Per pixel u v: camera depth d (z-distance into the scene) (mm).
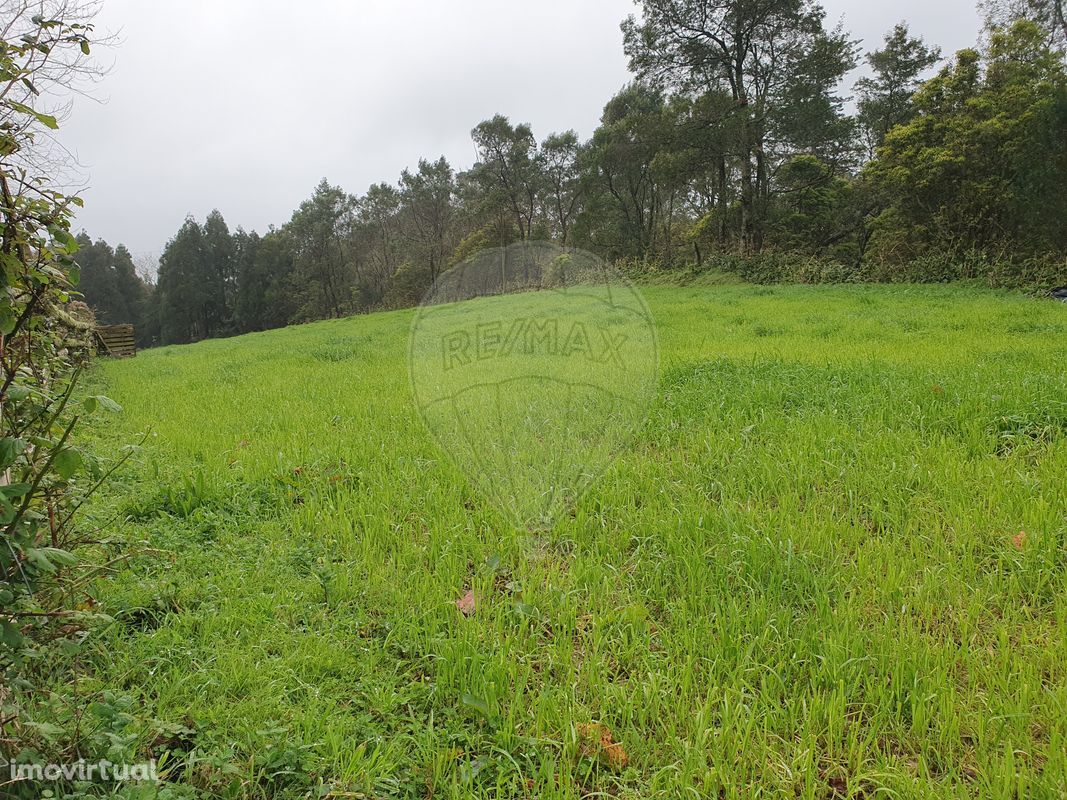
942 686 2178
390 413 5887
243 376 9336
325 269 62625
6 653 1793
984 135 19609
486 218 46844
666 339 9805
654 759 2002
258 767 1947
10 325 1823
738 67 30281
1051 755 1879
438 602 2834
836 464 4129
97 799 1723
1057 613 2562
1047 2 21547
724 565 3033
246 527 3643
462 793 1864
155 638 2545
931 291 18188
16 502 1972
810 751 1900
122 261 76688
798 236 31141
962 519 3328
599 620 2646
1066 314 11430
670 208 42281
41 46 1817
